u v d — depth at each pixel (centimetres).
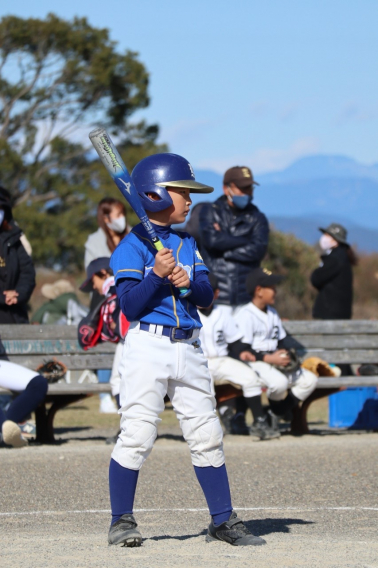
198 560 754
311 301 5641
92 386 1634
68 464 1403
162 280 812
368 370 1902
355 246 6469
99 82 5938
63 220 5788
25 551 808
